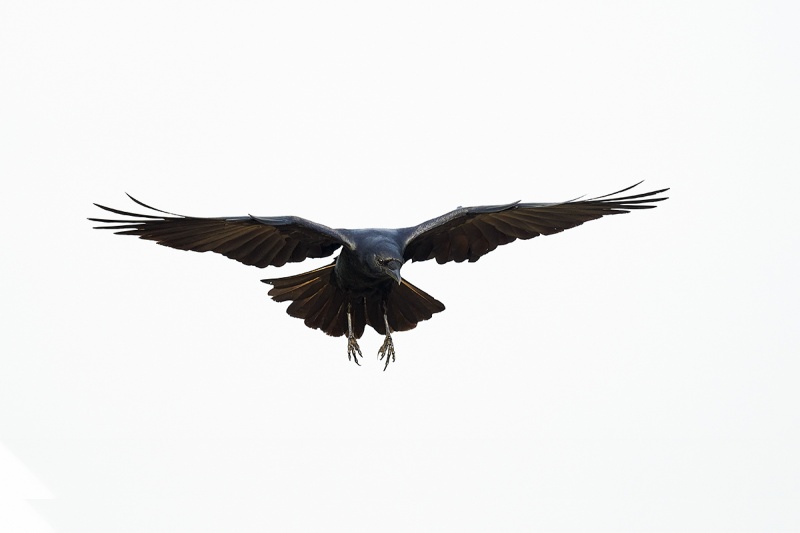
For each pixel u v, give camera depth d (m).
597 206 12.86
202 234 11.74
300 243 12.39
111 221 11.15
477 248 13.33
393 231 12.42
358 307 12.84
